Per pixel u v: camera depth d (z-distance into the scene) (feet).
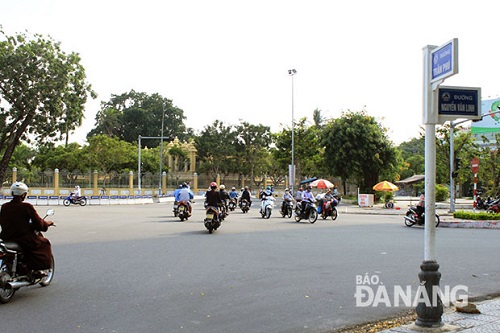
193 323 20.08
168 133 334.03
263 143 243.19
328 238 51.55
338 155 146.51
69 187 177.17
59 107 131.23
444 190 165.07
